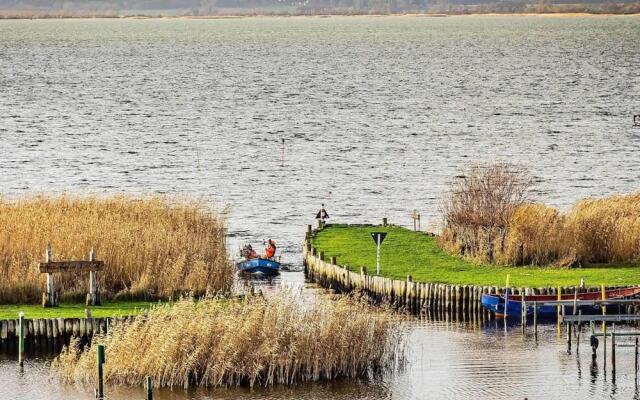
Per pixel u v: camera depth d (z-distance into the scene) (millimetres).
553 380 165375
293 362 164625
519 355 178250
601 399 157875
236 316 168500
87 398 156750
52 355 177500
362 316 170250
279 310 167250
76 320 181250
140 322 169000
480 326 196750
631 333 171500
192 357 160875
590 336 180250
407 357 177000
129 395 157750
